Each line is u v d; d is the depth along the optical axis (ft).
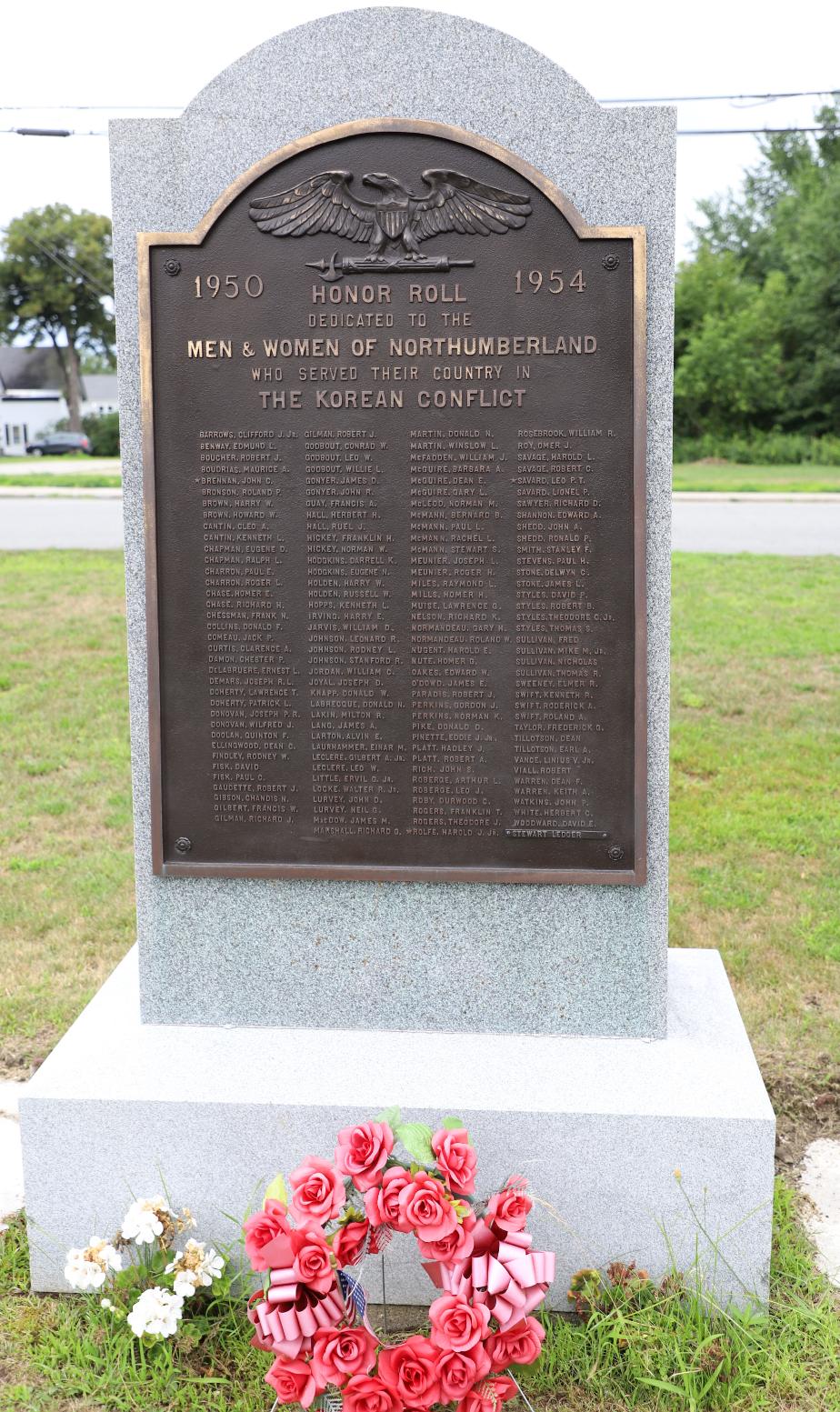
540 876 12.78
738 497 79.77
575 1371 11.44
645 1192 12.02
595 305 12.03
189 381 12.49
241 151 12.22
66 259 150.71
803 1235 13.19
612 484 12.26
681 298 131.23
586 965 13.08
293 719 12.94
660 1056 12.84
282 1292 10.19
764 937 20.25
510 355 12.18
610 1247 12.16
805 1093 15.88
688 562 51.65
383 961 13.29
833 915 21.02
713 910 21.34
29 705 32.55
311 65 12.02
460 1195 10.96
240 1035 13.38
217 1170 12.35
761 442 125.39
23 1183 14.10
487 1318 10.13
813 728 30.53
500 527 12.45
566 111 11.82
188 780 13.10
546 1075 12.51
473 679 12.71
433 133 11.91
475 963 13.20
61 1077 12.59
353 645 12.77
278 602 12.76
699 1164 11.93
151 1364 11.58
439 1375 10.01
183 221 12.39
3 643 38.22
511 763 12.79
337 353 12.33
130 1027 13.57
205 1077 12.57
